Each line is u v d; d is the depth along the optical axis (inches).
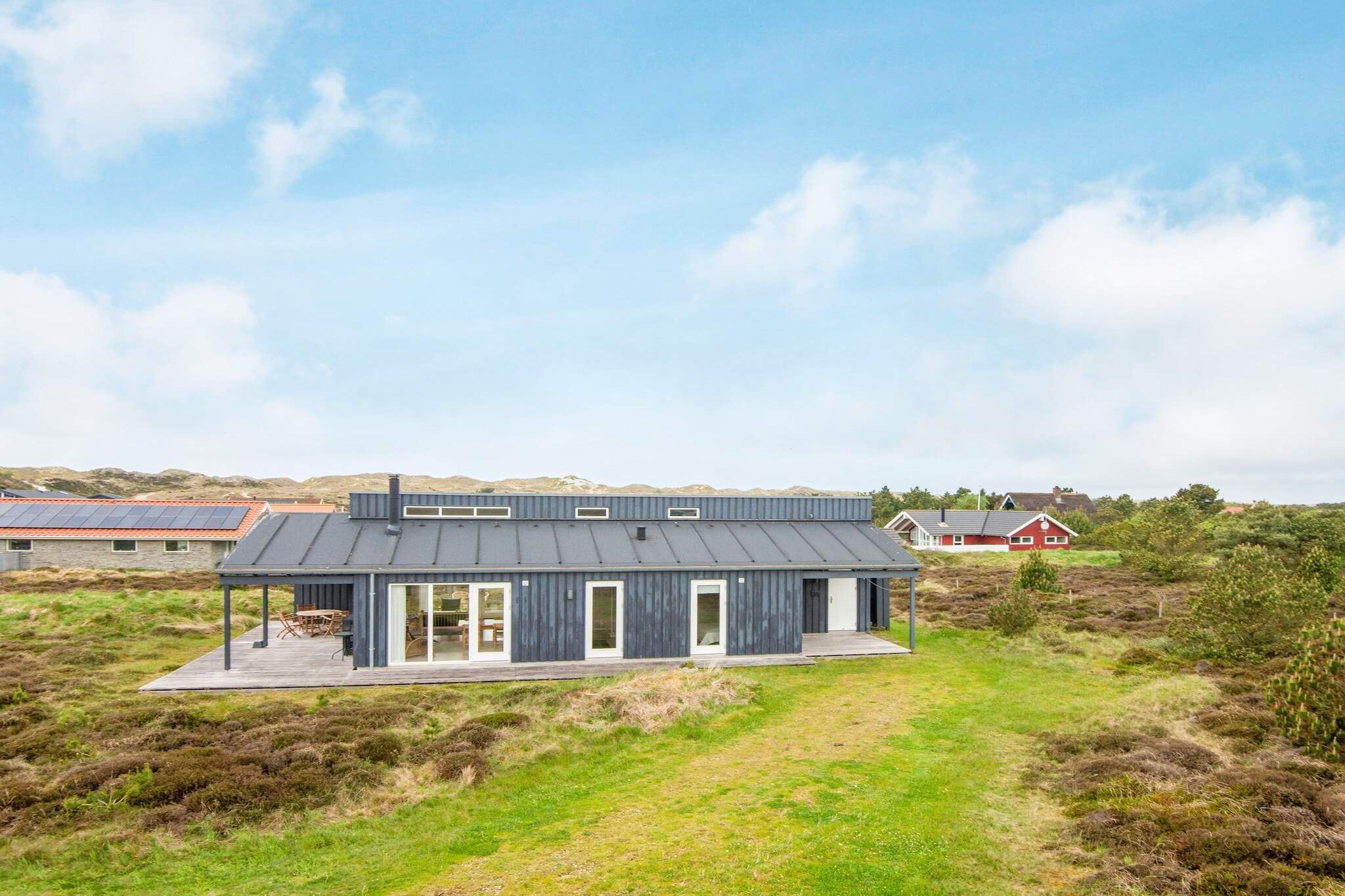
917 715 494.0
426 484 4739.2
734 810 324.5
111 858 280.8
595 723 464.1
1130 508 2637.8
